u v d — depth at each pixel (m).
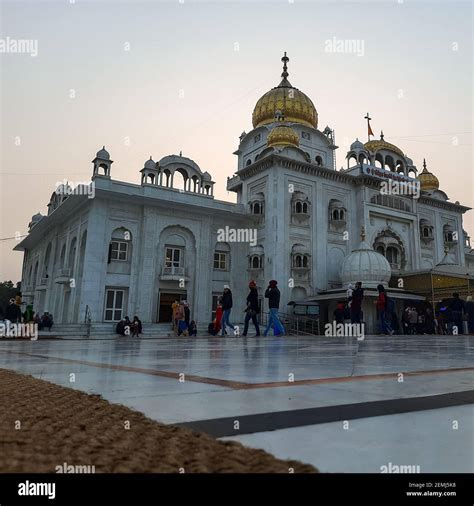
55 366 4.16
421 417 1.80
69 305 27.19
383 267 28.03
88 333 20.55
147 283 25.53
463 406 2.04
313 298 27.55
